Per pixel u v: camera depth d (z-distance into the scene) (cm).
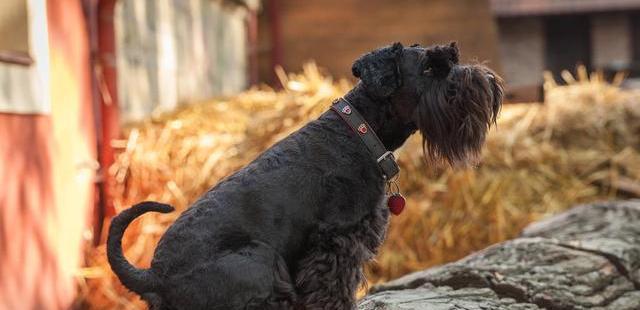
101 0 749
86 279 714
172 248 349
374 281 735
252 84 1304
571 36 1917
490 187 789
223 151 782
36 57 645
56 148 680
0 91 598
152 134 800
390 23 1284
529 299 485
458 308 449
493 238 761
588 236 616
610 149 870
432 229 761
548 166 835
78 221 712
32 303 629
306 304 352
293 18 1320
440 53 382
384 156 371
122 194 759
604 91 974
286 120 819
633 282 534
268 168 364
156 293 348
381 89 377
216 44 1155
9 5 625
